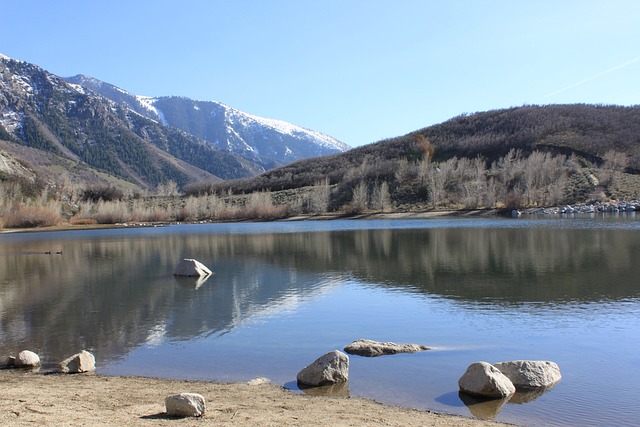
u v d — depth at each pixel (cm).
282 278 3631
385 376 1559
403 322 2292
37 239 8862
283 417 1145
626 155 14188
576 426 1190
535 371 1480
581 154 14938
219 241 7194
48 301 2981
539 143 16138
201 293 3123
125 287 3416
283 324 2306
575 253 4378
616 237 5619
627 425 1193
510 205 11419
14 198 14988
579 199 11856
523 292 2869
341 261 4488
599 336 1991
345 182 15450
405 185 14350
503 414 1259
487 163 16412
